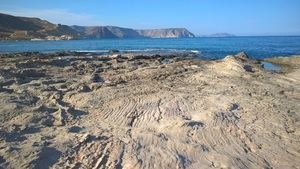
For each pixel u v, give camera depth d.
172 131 9.61
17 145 8.32
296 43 99.06
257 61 30.27
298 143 9.30
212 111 11.45
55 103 12.71
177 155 8.00
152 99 13.34
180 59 32.84
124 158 7.85
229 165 7.67
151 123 10.49
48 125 10.23
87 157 7.88
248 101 13.45
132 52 50.75
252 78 19.52
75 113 11.52
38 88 15.20
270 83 18.19
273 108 12.58
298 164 8.05
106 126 10.16
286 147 9.02
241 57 30.39
